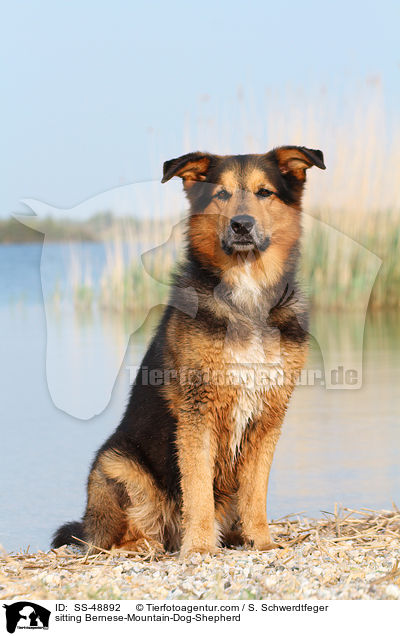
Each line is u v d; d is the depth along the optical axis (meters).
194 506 7.04
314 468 9.57
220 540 7.49
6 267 47.25
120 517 7.45
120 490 7.39
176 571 6.30
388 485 8.92
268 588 5.60
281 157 7.41
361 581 5.80
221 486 7.50
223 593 5.60
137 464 7.38
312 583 5.75
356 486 8.90
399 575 5.76
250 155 7.37
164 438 7.32
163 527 7.54
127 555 7.25
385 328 21.36
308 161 7.34
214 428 7.15
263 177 7.20
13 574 6.27
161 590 5.72
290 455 10.14
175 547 7.59
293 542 7.20
